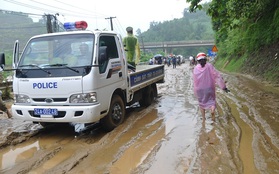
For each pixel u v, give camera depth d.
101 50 6.03
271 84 12.70
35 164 4.87
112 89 6.54
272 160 4.67
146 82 8.93
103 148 5.49
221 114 7.69
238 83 14.36
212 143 5.40
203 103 6.89
